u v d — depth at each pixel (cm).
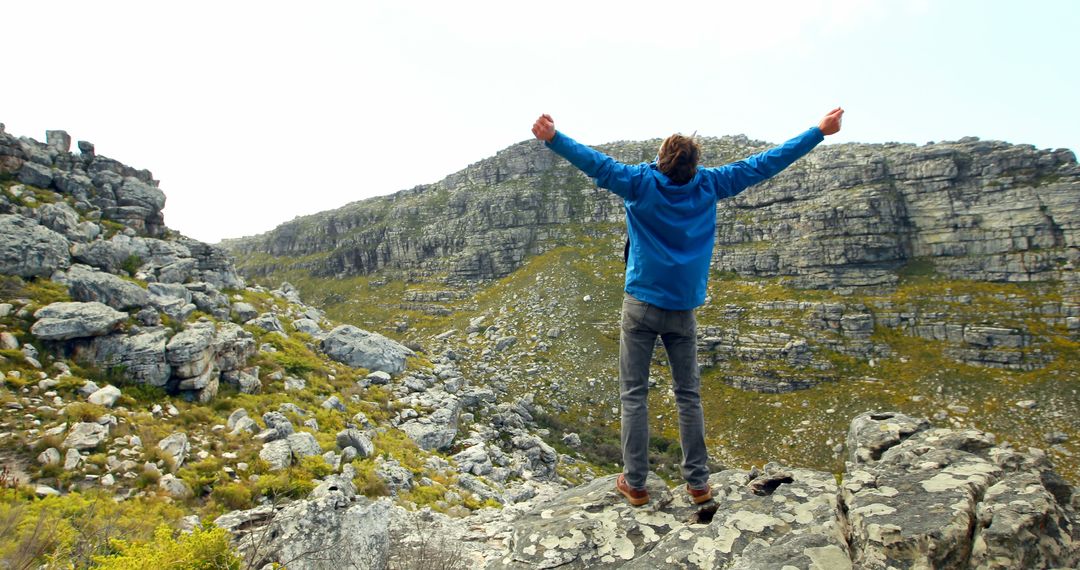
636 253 423
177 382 2072
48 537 730
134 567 583
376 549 872
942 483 345
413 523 1077
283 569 743
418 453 2452
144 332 2141
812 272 8912
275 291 4819
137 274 2753
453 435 2927
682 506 451
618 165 412
